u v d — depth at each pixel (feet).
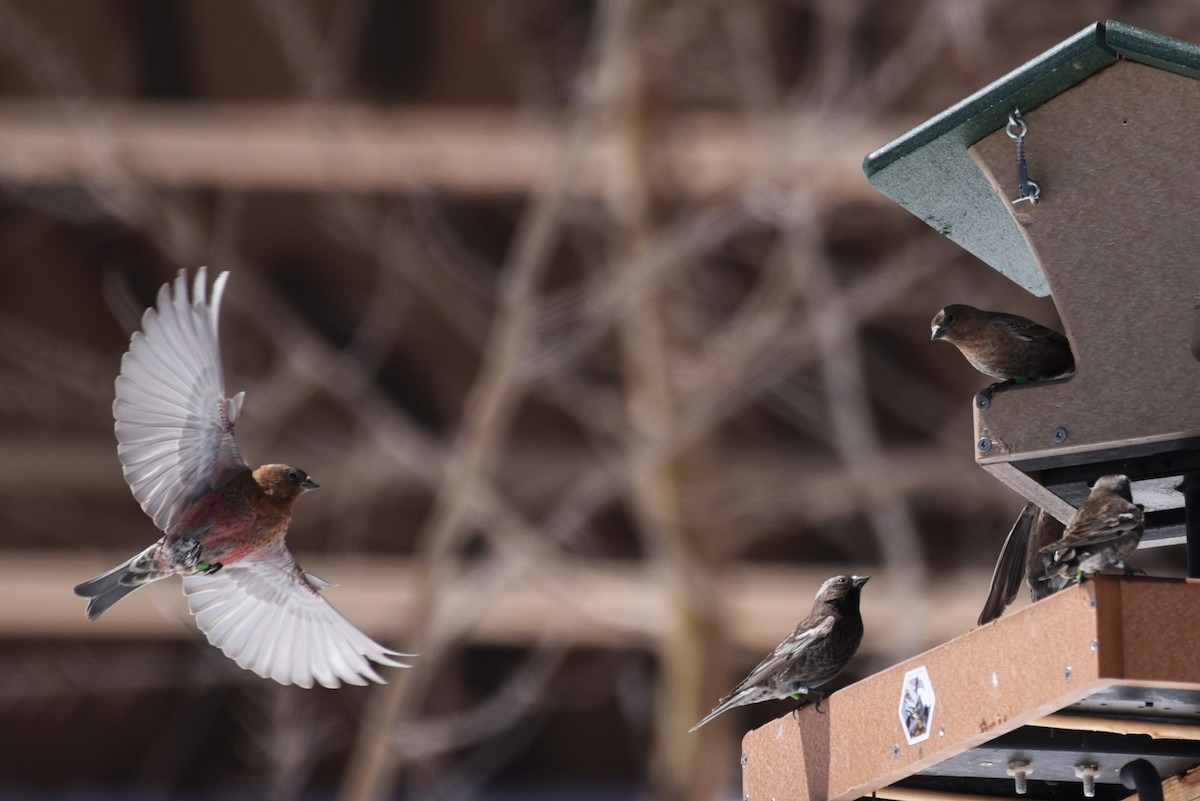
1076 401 22.17
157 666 58.23
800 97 58.49
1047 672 18.92
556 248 62.54
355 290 61.52
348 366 57.52
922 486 57.16
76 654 59.67
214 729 59.47
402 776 58.59
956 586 57.21
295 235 60.23
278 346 60.90
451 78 59.36
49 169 56.54
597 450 60.90
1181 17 54.95
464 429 53.16
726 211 55.11
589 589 55.21
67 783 59.82
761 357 55.67
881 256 60.80
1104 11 55.31
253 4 57.06
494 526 53.93
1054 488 23.29
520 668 61.77
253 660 23.77
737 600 59.47
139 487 22.53
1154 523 24.64
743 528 58.95
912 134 24.34
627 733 62.18
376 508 61.67
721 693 54.29
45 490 60.44
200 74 58.95
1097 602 18.25
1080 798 24.98
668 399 54.75
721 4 57.62
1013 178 23.00
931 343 60.39
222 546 23.04
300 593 23.90
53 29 57.67
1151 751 22.29
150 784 59.41
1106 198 22.52
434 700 60.59
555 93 58.29
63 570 58.80
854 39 59.06
